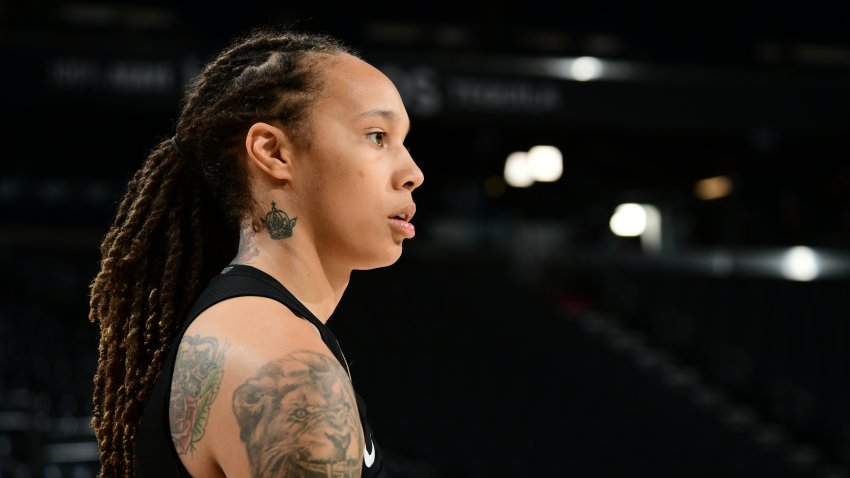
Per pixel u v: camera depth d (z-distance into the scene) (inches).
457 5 1119.0
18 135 1197.1
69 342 821.2
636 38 1144.2
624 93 1041.5
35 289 1002.1
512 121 1009.5
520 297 1152.2
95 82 921.5
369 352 932.6
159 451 70.2
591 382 928.9
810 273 1289.4
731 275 1273.4
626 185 1433.3
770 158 1334.9
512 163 1246.9
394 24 1103.0
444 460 681.6
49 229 1187.9
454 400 829.8
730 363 1015.6
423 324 1027.3
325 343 71.7
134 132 1218.0
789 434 882.8
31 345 797.2
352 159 76.3
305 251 77.2
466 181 1381.6
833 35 1159.6
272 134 76.2
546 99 1017.5
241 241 78.9
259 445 62.5
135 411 81.2
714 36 1145.4
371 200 76.9
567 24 1136.2
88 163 1225.4
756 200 1369.3
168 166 85.3
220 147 78.5
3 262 1056.2
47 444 483.2
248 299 70.2
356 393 80.1
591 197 1411.2
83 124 1145.4
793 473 791.7
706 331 1092.5
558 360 978.1
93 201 1221.7
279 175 76.3
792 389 957.2
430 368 906.1
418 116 976.3
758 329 1111.6
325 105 76.7
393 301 1083.3
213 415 65.1
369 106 77.2
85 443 491.8
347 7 1089.4
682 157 1355.8
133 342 82.7
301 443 62.1
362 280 1135.0
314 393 63.7
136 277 84.6
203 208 84.6
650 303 1148.5
